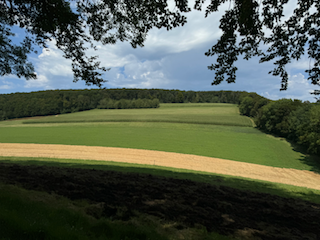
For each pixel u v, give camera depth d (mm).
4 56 10180
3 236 3453
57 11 7195
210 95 169625
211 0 6723
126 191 8391
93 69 9133
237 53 7711
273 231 6551
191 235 5383
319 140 33812
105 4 8281
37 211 4840
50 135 56469
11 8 7945
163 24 7891
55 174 9750
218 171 28953
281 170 31859
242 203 8984
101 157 33594
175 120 79188
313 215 8586
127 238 4469
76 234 4055
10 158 21875
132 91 157375
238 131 64688
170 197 8344
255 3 5750
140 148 43188
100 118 87062
